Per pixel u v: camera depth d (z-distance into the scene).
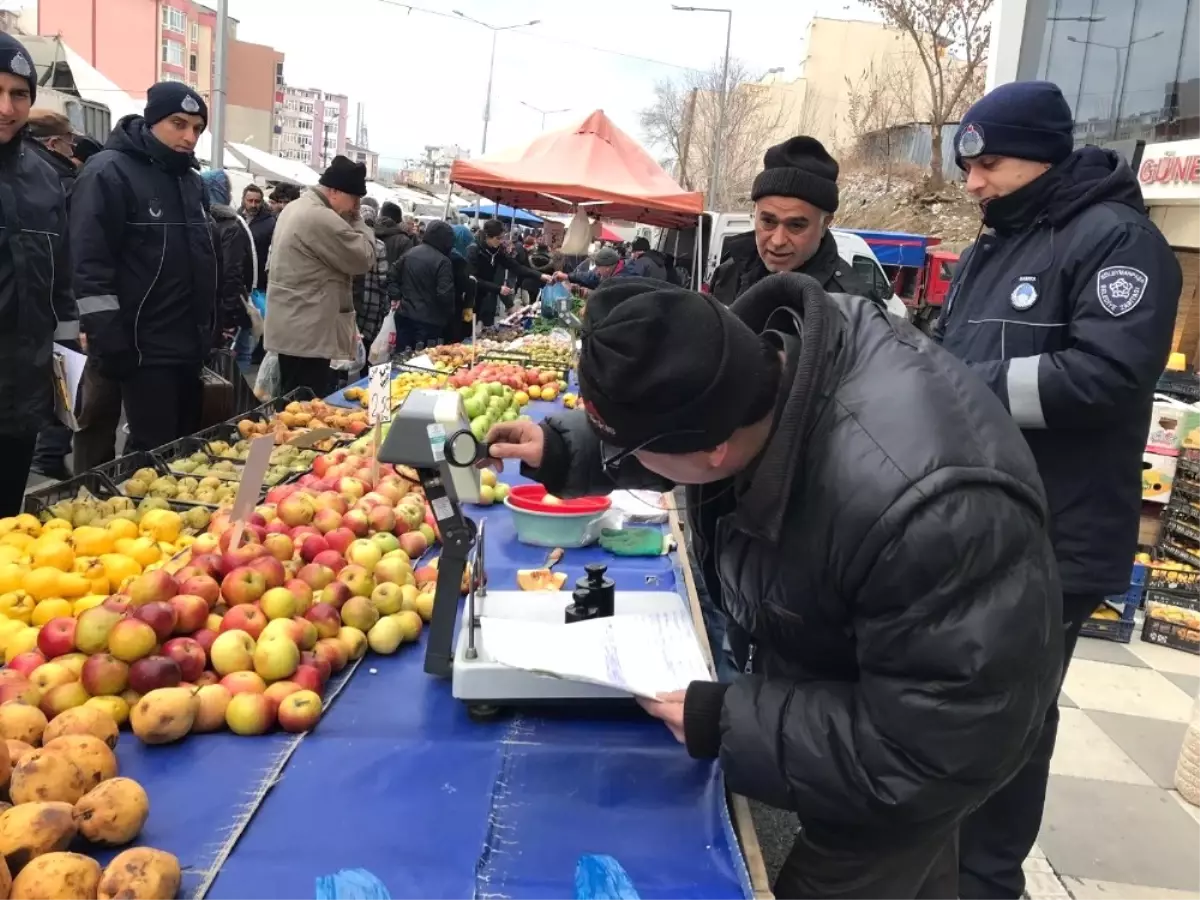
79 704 1.51
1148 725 3.62
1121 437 2.13
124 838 1.21
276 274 5.21
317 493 2.54
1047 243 2.19
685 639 1.67
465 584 2.02
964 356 2.36
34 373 3.15
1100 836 2.89
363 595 1.93
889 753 1.11
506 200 11.60
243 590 1.77
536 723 1.61
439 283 8.40
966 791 1.11
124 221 3.82
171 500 2.67
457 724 1.60
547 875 1.22
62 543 1.96
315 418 3.95
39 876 1.06
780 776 1.20
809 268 3.01
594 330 1.14
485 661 1.60
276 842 1.26
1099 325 2.01
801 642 1.30
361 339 7.68
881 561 1.08
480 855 1.25
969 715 1.06
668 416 1.08
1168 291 2.03
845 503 1.11
